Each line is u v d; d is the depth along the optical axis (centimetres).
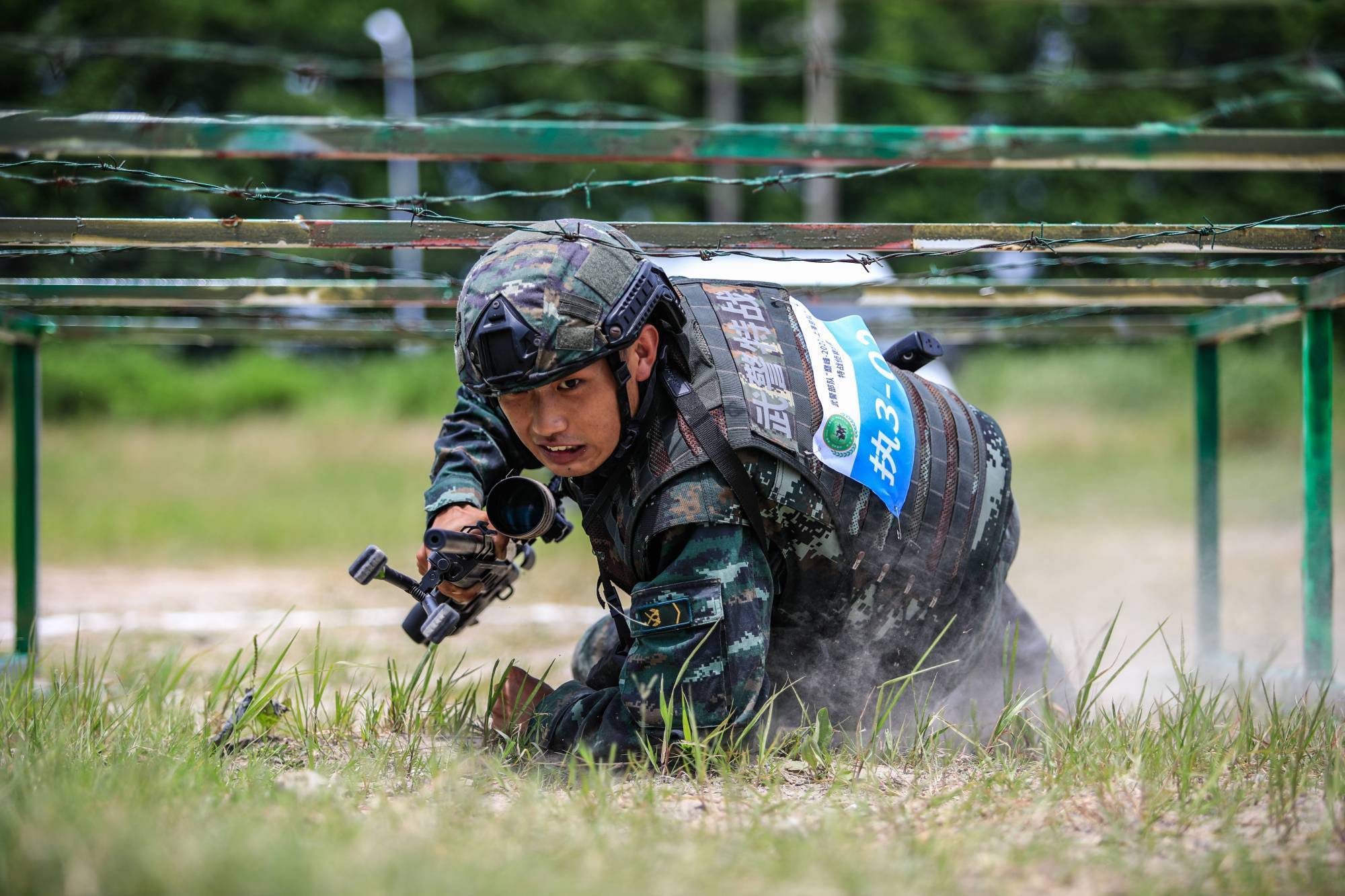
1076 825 575
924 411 709
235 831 492
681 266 1209
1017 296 1019
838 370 678
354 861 461
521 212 6109
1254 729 730
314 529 2606
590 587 1798
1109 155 875
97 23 6216
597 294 604
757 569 640
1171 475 3591
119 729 718
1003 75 7006
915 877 489
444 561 708
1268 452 4406
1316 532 980
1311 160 870
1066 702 763
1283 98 992
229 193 742
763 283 714
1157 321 1159
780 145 855
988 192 6556
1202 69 6956
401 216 1564
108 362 5425
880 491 661
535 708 734
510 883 448
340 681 1038
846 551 661
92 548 2419
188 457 3903
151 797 553
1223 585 1770
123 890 429
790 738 700
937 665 714
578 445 620
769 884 473
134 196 4825
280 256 863
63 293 980
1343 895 474
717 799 611
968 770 680
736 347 654
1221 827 562
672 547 638
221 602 1717
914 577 682
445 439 743
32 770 586
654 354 634
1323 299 957
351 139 820
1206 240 770
